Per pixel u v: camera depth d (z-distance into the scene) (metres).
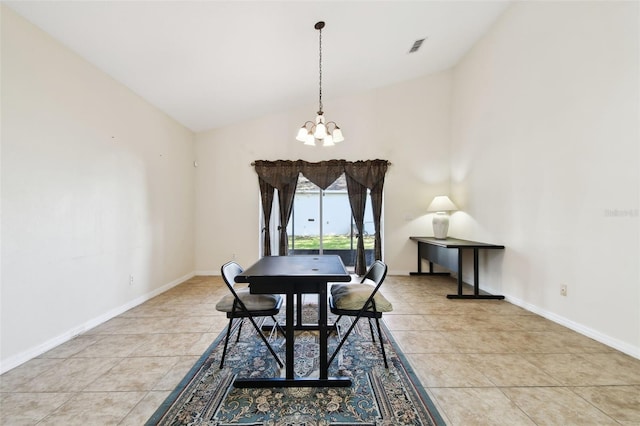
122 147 2.99
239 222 4.75
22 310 1.96
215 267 4.73
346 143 4.75
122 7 2.09
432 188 4.74
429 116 4.74
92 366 1.90
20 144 1.96
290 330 1.71
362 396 1.60
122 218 2.98
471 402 1.53
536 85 2.87
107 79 2.78
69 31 2.19
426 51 3.94
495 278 3.56
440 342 2.26
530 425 1.36
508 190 3.29
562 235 2.57
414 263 4.76
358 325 2.63
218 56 2.92
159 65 2.84
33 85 2.05
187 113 3.98
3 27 1.86
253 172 4.76
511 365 1.90
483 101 3.79
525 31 3.01
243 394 1.62
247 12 2.42
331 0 2.54
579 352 2.07
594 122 2.27
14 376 1.78
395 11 2.94
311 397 1.59
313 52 3.27
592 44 2.29
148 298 3.42
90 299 2.55
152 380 1.74
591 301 2.30
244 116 4.56
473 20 3.44
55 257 2.21
